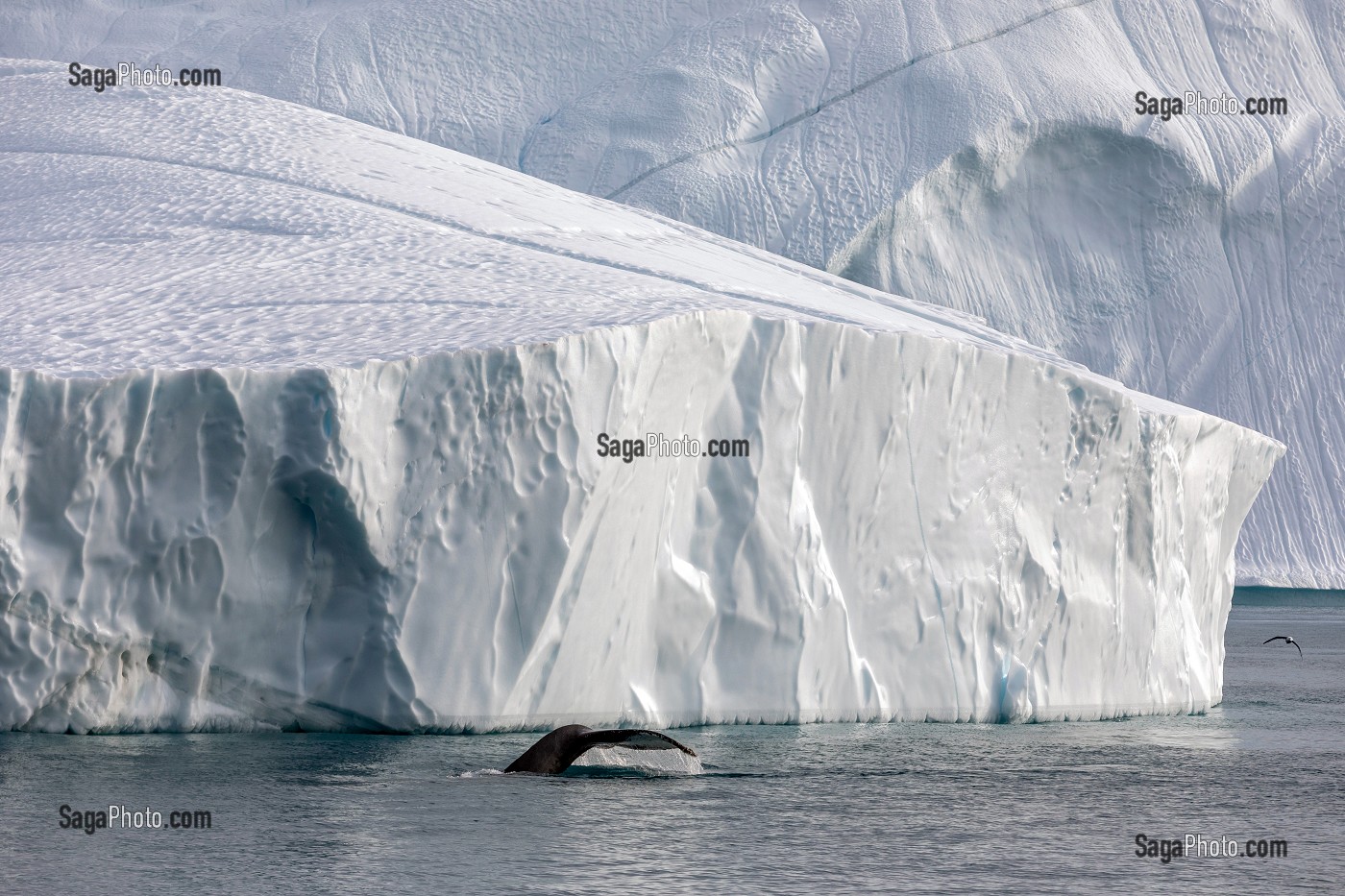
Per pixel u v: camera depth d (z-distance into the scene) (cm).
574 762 3872
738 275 7544
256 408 4262
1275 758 4662
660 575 4878
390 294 5359
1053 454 5688
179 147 7625
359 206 6894
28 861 2741
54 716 4253
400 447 4359
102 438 4200
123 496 4231
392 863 2745
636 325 4650
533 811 3269
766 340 5112
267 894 2523
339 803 3303
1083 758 4531
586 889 2583
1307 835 3331
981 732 5119
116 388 4200
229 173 7281
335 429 4231
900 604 5356
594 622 4628
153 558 4241
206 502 4269
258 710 4384
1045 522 5681
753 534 5050
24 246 6206
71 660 4209
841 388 5266
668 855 2877
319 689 4356
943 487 5459
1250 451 6912
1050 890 2714
